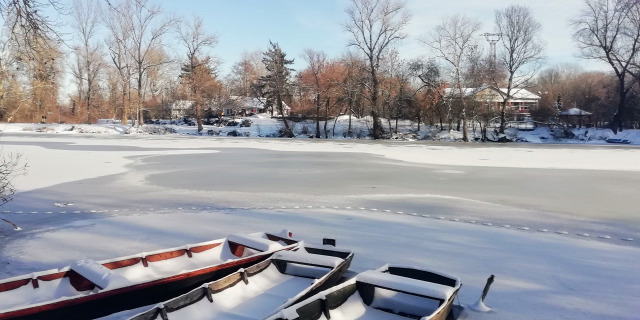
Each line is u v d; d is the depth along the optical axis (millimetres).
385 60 52719
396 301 5629
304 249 7328
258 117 73375
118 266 6250
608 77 66250
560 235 10133
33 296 5477
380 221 11344
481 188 16688
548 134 50625
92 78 68500
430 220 11516
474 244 9320
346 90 52188
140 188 16203
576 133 49688
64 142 39281
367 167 23109
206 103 64438
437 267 7852
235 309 5504
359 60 53469
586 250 8961
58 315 4945
